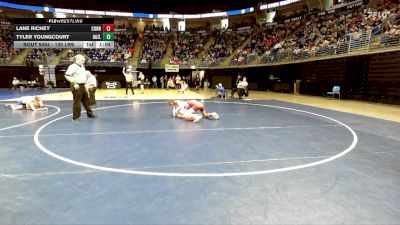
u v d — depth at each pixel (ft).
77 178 13.53
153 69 119.85
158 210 10.40
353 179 13.76
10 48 116.06
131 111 39.06
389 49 48.47
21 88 100.17
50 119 31.30
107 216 9.92
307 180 13.57
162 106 45.75
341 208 10.73
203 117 33.35
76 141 21.16
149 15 136.46
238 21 140.87
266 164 16.01
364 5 79.00
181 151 18.63
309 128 27.68
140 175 14.03
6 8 121.70
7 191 11.96
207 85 112.68
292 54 83.05
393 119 34.09
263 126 28.50
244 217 9.95
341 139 22.82
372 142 21.81
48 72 108.47
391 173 14.69
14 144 20.06
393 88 54.90
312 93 79.82
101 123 29.14
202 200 11.27
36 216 9.87
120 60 116.88
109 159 16.66
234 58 114.21
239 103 52.95
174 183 13.03
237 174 14.30
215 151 18.71
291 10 120.47
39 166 15.25
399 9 60.95
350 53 58.23
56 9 125.29
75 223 9.44
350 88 66.08
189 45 133.28
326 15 93.76
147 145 20.16
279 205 10.90
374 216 10.15
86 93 31.63
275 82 100.32
